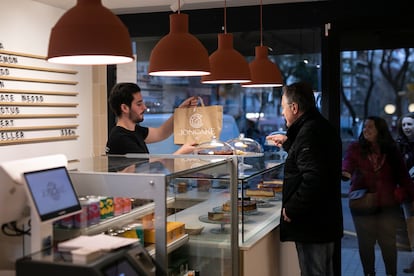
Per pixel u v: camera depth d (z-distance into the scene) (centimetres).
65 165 198
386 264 431
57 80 448
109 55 190
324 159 296
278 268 336
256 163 329
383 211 430
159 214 195
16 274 159
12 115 394
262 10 449
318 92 446
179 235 232
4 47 390
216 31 463
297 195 299
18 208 178
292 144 310
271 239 320
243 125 483
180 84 495
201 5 452
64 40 188
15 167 173
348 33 430
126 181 199
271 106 474
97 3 197
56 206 173
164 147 460
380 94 430
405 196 425
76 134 473
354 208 437
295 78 457
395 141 427
